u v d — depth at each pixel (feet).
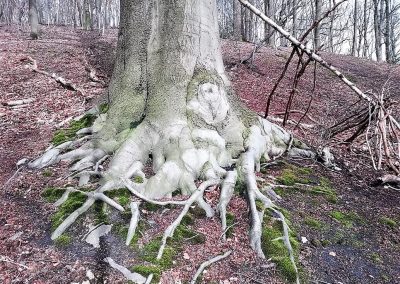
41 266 12.17
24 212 15.05
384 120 20.68
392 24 121.49
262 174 18.40
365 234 15.48
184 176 15.89
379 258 14.11
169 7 18.35
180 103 17.52
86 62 45.03
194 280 11.67
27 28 91.50
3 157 20.34
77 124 22.70
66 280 11.61
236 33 64.80
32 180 17.21
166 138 16.83
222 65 19.63
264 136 19.71
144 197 14.57
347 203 17.69
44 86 34.76
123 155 16.49
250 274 12.32
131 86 19.02
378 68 60.54
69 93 32.35
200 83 17.79
